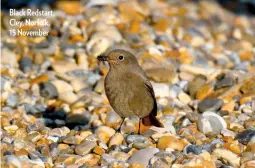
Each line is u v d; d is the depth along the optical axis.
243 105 14.38
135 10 21.62
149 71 16.73
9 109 14.88
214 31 22.70
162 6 24.00
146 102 12.70
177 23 22.12
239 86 15.54
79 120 14.41
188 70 17.20
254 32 23.39
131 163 10.98
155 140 12.20
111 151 11.59
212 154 11.47
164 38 19.77
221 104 14.87
